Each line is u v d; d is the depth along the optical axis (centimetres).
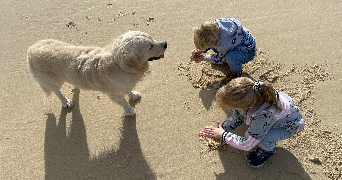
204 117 333
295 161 290
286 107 241
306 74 361
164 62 387
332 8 439
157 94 356
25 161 304
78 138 322
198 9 456
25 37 425
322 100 334
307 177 279
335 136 303
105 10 462
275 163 290
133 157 305
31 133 326
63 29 436
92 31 432
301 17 430
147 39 253
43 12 461
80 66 271
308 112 324
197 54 347
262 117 228
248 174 286
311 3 450
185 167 296
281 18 431
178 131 322
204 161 298
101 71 266
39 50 279
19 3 477
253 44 328
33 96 357
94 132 326
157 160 302
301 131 307
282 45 395
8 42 418
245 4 459
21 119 337
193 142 312
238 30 306
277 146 301
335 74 358
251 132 244
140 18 447
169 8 461
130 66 251
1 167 300
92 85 289
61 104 351
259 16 437
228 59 332
